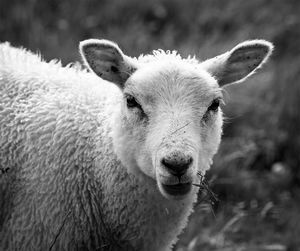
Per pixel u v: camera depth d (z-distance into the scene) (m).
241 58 12.38
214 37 24.36
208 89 11.53
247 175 18.81
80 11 25.45
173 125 11.08
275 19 26.59
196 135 11.28
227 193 18.20
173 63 11.70
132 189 11.92
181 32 25.72
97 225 12.20
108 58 12.01
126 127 11.63
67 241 12.01
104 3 26.34
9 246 12.23
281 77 22.61
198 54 22.64
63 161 12.04
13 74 12.84
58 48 22.38
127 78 11.99
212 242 16.06
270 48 12.40
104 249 12.33
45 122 12.28
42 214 11.93
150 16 26.33
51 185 11.96
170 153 10.74
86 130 12.25
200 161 11.62
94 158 12.14
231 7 27.05
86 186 12.09
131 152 11.61
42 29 23.73
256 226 17.20
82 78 13.05
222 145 19.42
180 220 12.50
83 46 12.05
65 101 12.48
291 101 21.17
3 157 12.19
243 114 20.80
